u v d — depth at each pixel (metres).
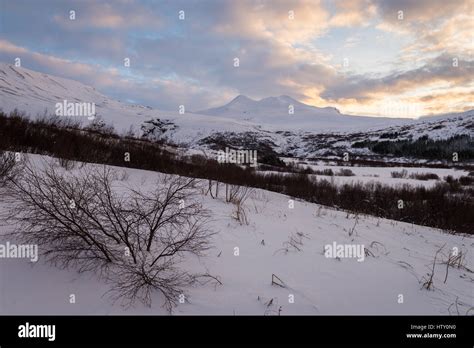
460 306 4.23
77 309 3.04
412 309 3.96
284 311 3.48
